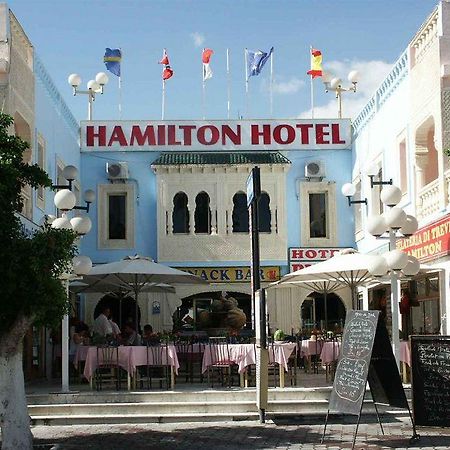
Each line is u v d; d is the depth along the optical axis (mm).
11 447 10375
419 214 18516
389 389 11508
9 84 16578
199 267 25516
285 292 25766
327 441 11422
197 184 25703
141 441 11641
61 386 16469
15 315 10508
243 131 26312
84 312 25938
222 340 16328
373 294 23625
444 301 16594
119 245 25953
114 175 25703
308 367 19031
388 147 21266
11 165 10281
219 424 13383
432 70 17156
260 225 25859
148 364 15398
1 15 16750
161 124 26281
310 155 26359
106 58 27297
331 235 26031
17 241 10109
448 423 11148
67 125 23984
